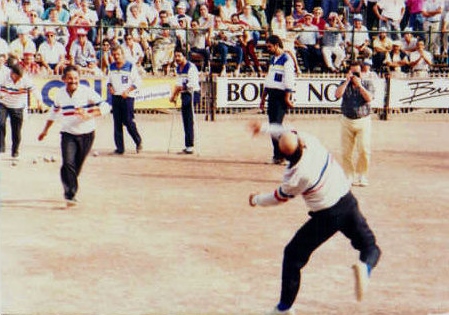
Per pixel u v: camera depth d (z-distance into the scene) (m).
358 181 15.60
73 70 12.60
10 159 17.39
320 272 10.09
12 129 16.88
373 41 26.22
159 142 20.47
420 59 26.17
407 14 28.25
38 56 23.64
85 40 24.03
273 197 8.33
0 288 9.20
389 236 11.87
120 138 18.55
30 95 23.58
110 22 25.39
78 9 25.20
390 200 14.32
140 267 10.12
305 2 27.92
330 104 25.34
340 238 11.67
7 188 14.48
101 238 11.38
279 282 9.70
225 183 15.59
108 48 24.50
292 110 25.36
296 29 25.41
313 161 8.09
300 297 9.17
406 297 9.25
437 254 10.99
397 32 25.84
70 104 12.72
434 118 26.06
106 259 10.41
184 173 16.52
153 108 24.48
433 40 26.89
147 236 11.56
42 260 10.28
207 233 11.80
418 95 25.84
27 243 11.02
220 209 13.35
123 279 9.65
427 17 27.73
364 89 15.02
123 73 18.30
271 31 25.16
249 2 26.94
